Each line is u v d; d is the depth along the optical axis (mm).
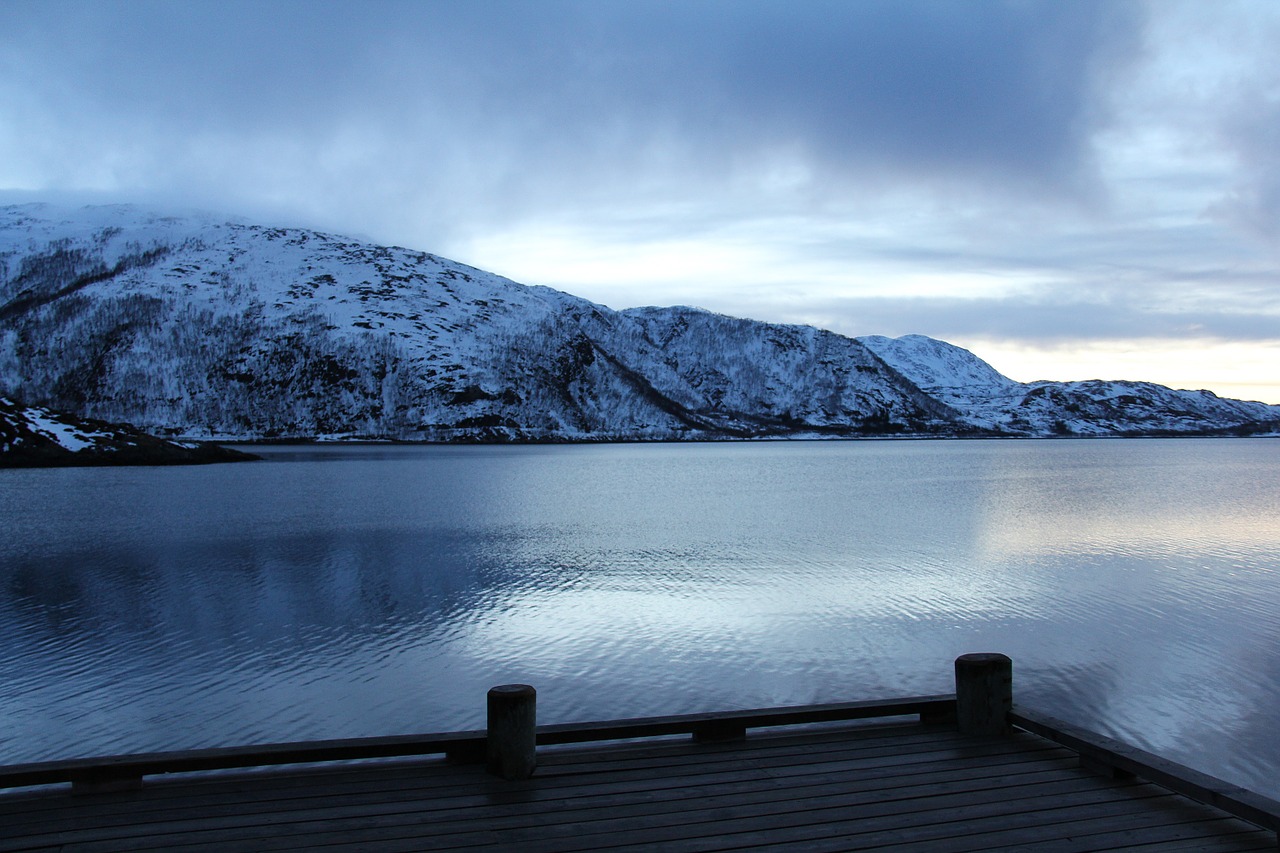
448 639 18531
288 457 117250
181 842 7625
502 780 9039
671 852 7457
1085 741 9227
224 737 12844
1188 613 20828
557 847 7555
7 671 16109
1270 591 23484
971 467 104250
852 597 22859
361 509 46938
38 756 12195
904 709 10617
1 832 7836
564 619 20344
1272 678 15602
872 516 44625
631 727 9852
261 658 17000
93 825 7969
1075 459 134000
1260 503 51469
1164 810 8227
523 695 9070
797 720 10352
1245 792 7758
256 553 30625
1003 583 24734
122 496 52844
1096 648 17703
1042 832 7777
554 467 97875
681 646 17969
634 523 41062
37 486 59656
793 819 8086
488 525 39719
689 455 143000
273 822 8031
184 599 22594
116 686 15250
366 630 19297
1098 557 29906
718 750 9883
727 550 31719
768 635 18797
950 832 7801
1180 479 78188
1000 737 10258
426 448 160125
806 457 137125
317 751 9148
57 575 26047
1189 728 13250
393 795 8656
